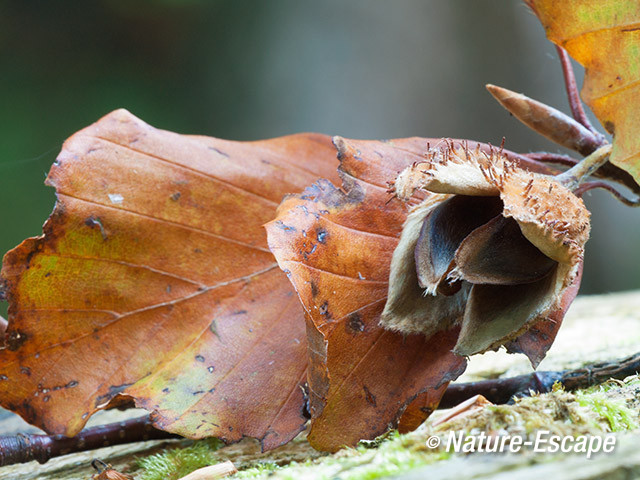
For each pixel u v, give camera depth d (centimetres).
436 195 25
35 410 26
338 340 25
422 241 25
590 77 26
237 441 26
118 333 26
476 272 24
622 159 26
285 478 23
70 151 26
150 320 26
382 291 25
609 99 26
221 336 26
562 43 26
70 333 26
